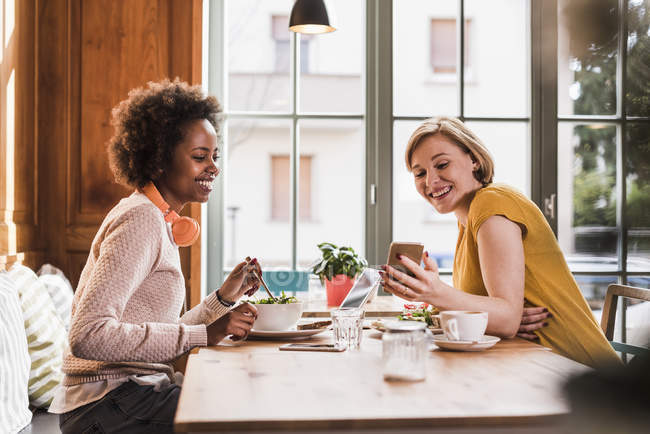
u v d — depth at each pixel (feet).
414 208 90.74
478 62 82.99
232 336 4.38
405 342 3.07
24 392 5.80
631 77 3.59
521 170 10.57
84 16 8.54
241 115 9.43
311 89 86.53
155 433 4.09
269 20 83.46
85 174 8.55
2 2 7.29
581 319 4.65
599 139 9.52
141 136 4.66
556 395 2.74
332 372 3.31
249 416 2.45
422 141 5.24
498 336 4.37
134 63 8.57
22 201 7.95
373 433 2.42
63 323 7.27
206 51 9.04
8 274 6.56
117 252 3.89
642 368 2.15
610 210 9.54
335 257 7.29
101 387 4.18
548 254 4.75
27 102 8.13
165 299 4.33
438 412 2.48
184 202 4.92
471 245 4.94
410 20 84.07
